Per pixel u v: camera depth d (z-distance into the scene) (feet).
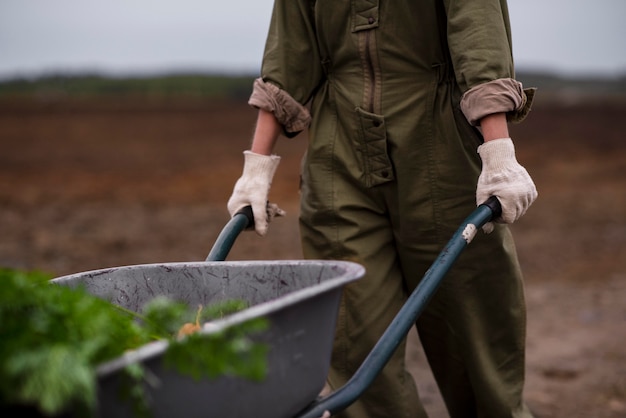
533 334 24.99
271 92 12.64
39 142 88.89
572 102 155.12
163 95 180.34
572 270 33.76
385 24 12.28
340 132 12.89
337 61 12.76
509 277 12.80
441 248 12.69
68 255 34.63
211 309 9.45
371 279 12.95
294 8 12.85
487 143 11.28
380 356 9.49
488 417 13.35
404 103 12.38
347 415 12.85
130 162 73.87
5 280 7.14
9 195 53.42
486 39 11.47
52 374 6.47
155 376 7.34
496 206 10.92
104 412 7.14
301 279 9.61
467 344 13.06
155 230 41.45
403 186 12.56
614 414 18.53
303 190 13.38
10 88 190.08
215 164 73.67
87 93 186.39
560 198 53.83
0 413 6.86
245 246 37.17
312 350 8.70
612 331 25.16
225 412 7.91
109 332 7.35
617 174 65.82
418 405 13.33
